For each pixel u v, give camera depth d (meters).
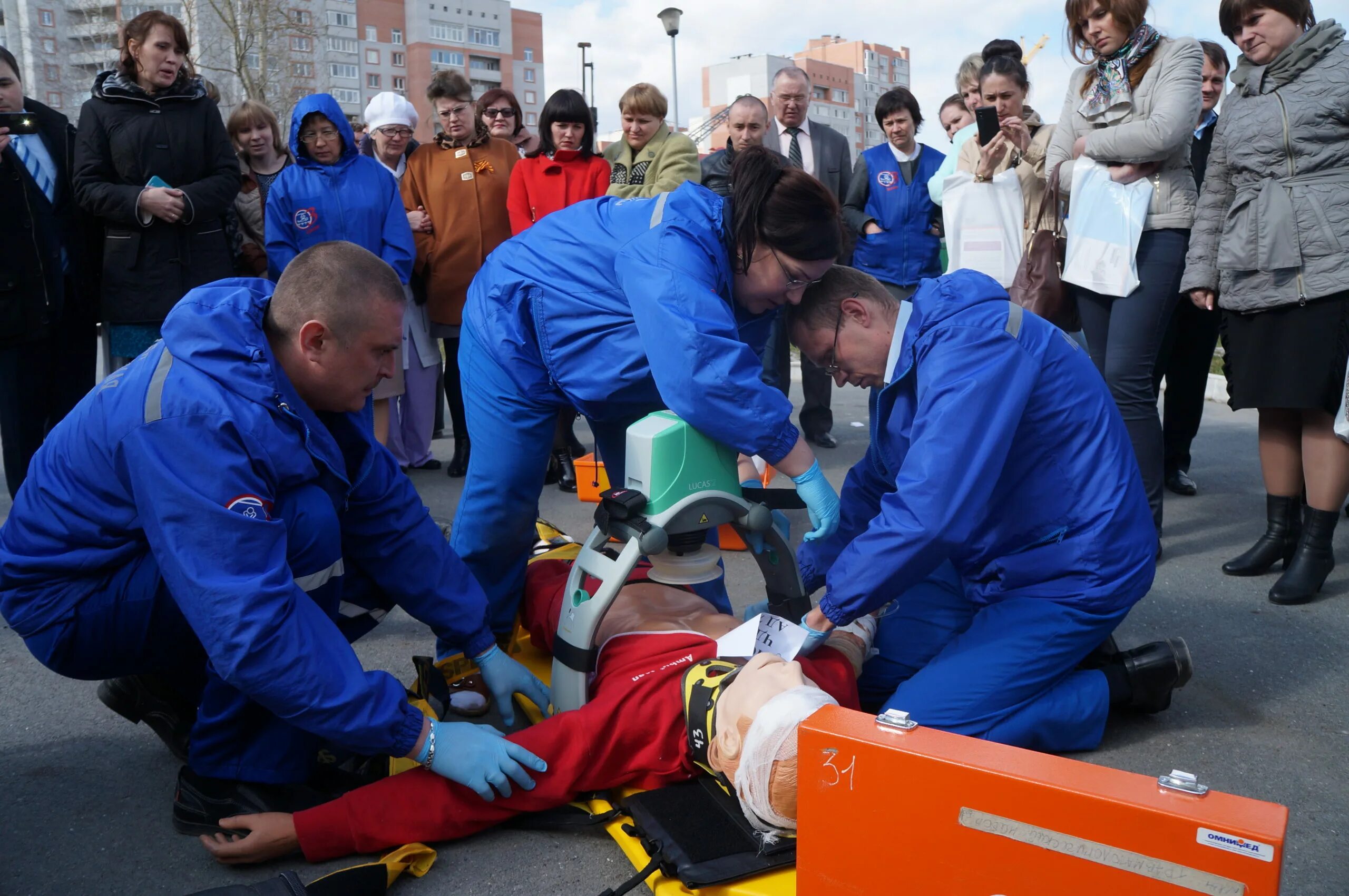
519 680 2.42
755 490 2.47
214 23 24.95
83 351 4.58
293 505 2.00
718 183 5.29
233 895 1.66
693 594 2.48
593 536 2.33
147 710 2.33
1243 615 3.35
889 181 5.66
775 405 2.17
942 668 2.37
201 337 1.91
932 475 2.15
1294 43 3.30
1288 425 3.61
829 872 1.63
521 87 95.44
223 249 4.55
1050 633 2.35
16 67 4.13
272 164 5.43
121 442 1.87
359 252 1.99
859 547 2.20
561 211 2.63
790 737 1.75
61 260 4.23
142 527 1.98
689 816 1.97
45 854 2.05
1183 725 2.61
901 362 2.33
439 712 2.39
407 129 5.52
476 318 2.63
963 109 5.73
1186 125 3.65
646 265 2.22
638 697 2.09
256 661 1.82
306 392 2.05
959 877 1.48
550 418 2.68
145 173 4.29
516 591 2.90
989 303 2.29
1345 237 3.20
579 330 2.48
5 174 3.97
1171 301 3.84
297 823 1.96
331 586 2.15
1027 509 2.41
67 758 2.45
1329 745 2.49
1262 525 4.34
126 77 4.32
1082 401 2.36
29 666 2.99
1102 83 3.86
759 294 2.36
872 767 1.55
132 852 2.06
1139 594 2.41
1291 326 3.32
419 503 2.37
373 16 86.62
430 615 2.37
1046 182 4.24
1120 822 1.32
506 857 2.03
